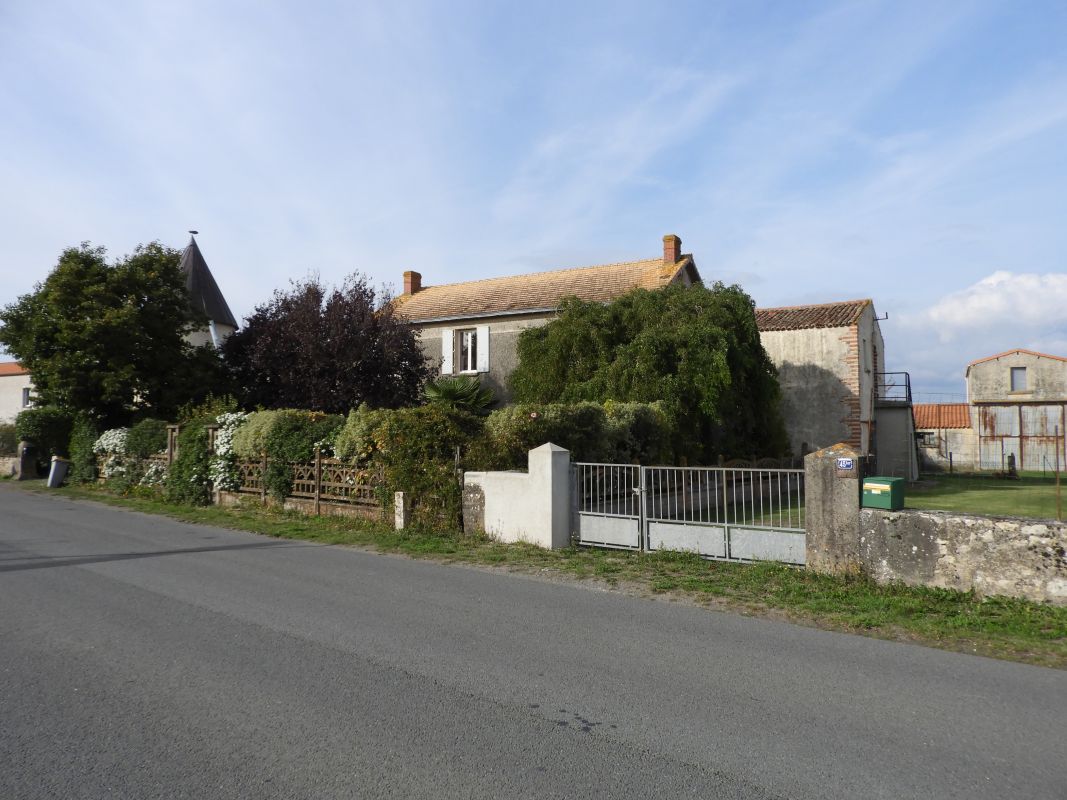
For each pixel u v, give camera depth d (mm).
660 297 18031
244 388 21438
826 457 7828
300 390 19469
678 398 15930
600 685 4695
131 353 19719
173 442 16578
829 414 23344
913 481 27234
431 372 20984
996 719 4215
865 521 7523
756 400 18672
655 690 4621
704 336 16547
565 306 18797
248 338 21391
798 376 23812
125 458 18188
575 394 16938
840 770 3541
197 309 21828
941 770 3557
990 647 5660
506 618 6371
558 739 3852
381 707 4258
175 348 21031
